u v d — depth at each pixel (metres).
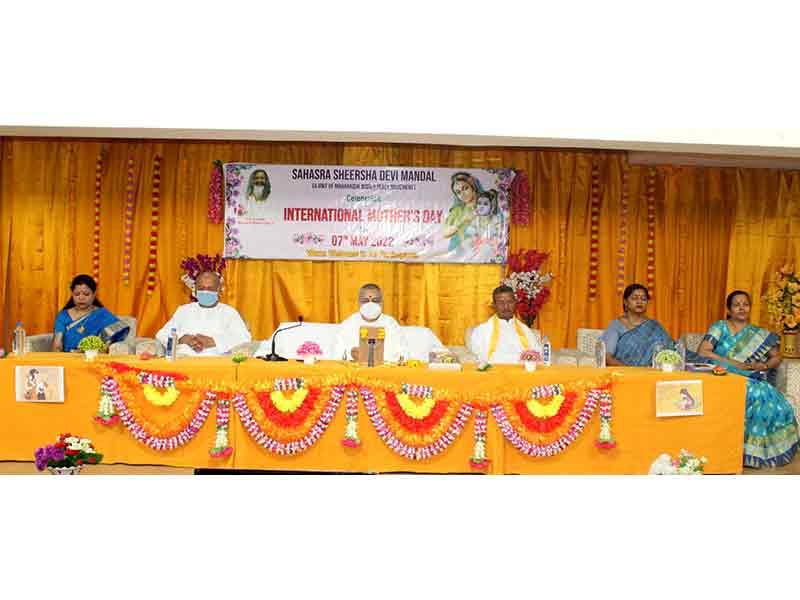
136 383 5.12
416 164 7.69
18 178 7.74
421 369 5.05
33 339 6.49
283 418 5.04
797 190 7.95
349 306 7.72
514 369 5.17
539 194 7.76
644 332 6.62
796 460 6.05
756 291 7.95
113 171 7.72
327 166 7.65
